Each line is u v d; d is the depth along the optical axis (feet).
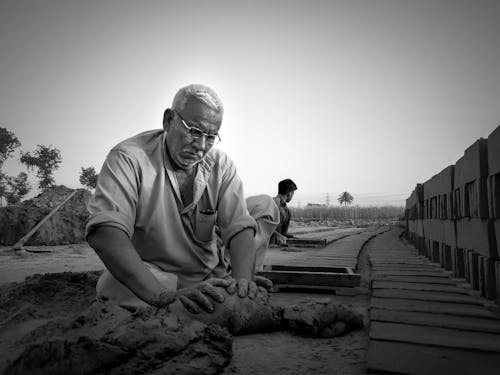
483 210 10.93
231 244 8.11
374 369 5.34
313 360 6.00
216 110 7.45
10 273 17.11
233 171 8.84
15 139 106.42
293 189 30.09
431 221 20.20
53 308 8.25
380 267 17.40
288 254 24.45
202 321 6.43
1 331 6.92
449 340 6.54
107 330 5.06
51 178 116.06
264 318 7.18
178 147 7.47
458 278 13.97
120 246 6.26
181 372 4.83
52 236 33.94
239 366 5.72
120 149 7.56
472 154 11.85
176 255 7.98
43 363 4.54
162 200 7.67
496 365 5.46
